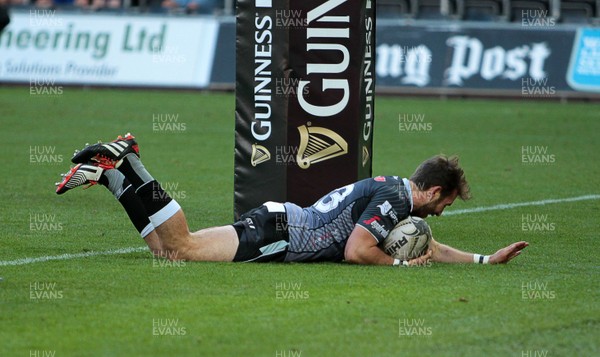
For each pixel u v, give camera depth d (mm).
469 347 16172
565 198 34500
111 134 51094
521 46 69375
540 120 59125
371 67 25922
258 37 25094
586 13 76188
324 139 25156
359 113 25125
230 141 49562
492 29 69812
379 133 53375
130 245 24656
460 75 70000
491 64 69562
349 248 21594
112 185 21953
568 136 52625
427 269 21672
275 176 25375
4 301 18484
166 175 38812
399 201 21672
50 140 48406
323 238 21922
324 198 22250
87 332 16609
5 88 73750
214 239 21859
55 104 64188
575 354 15953
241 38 25234
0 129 52156
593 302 19156
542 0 75062
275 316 17703
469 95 69562
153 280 20203
